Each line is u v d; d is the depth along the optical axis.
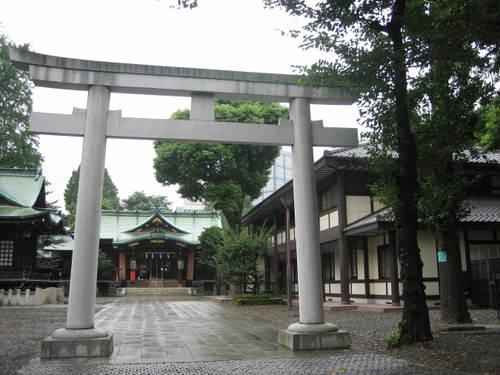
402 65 7.70
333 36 7.98
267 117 28.22
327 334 8.55
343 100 9.58
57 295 24.72
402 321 8.58
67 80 8.52
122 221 50.06
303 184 9.09
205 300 29.97
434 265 17.88
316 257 8.93
